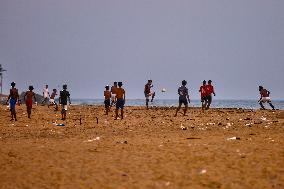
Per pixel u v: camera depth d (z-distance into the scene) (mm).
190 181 22359
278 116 77625
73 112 104188
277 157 27484
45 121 77125
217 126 57062
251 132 45312
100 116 89750
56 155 32688
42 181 23938
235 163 26250
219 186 21156
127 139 42219
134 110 112562
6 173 26438
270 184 21047
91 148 36062
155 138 42188
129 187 21766
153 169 25734
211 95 103812
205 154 29859
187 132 48531
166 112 100875
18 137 49719
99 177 24281
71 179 24109
